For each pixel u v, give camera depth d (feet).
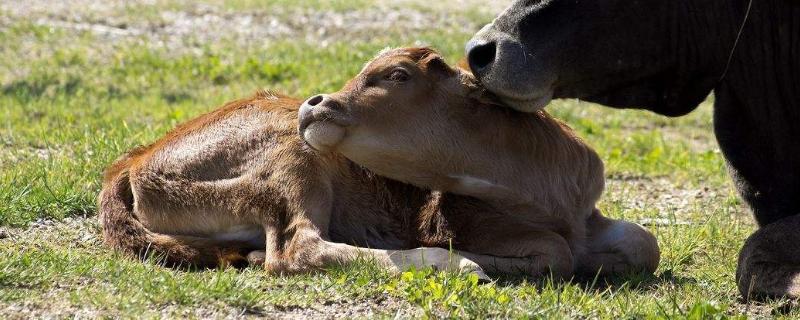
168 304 56.90
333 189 68.44
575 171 68.39
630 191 95.09
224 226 68.95
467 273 61.16
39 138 99.04
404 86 65.46
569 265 64.44
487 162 65.98
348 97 64.90
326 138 63.98
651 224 81.76
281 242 66.74
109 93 135.13
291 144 67.62
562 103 139.23
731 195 91.61
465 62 68.80
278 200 66.90
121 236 69.26
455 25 196.24
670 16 62.85
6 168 85.97
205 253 67.26
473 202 66.39
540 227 65.98
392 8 205.98
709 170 103.14
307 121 64.49
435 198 67.10
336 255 64.13
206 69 150.71
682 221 83.51
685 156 109.70
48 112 119.14
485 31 63.62
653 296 62.18
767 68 64.34
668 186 98.27
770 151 65.98
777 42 63.82
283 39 182.09
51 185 79.92
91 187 80.28
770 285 61.67
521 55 61.93
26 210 75.20
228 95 136.36
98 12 192.44
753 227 81.05
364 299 59.31
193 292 57.77
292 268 64.95
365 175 68.95
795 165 65.77
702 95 66.33
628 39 62.64
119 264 63.46
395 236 68.69
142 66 153.48
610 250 68.44
